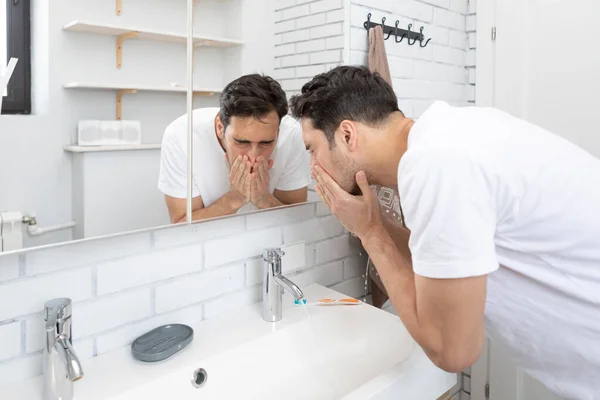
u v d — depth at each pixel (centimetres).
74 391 84
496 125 77
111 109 88
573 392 88
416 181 71
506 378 191
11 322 85
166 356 94
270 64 117
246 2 110
